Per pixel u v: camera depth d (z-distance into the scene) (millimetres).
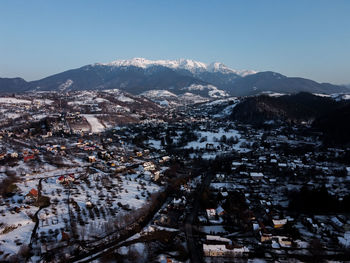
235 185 192750
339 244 116750
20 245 114312
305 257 108938
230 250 109750
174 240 121062
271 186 190375
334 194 168000
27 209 146375
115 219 137750
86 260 106188
